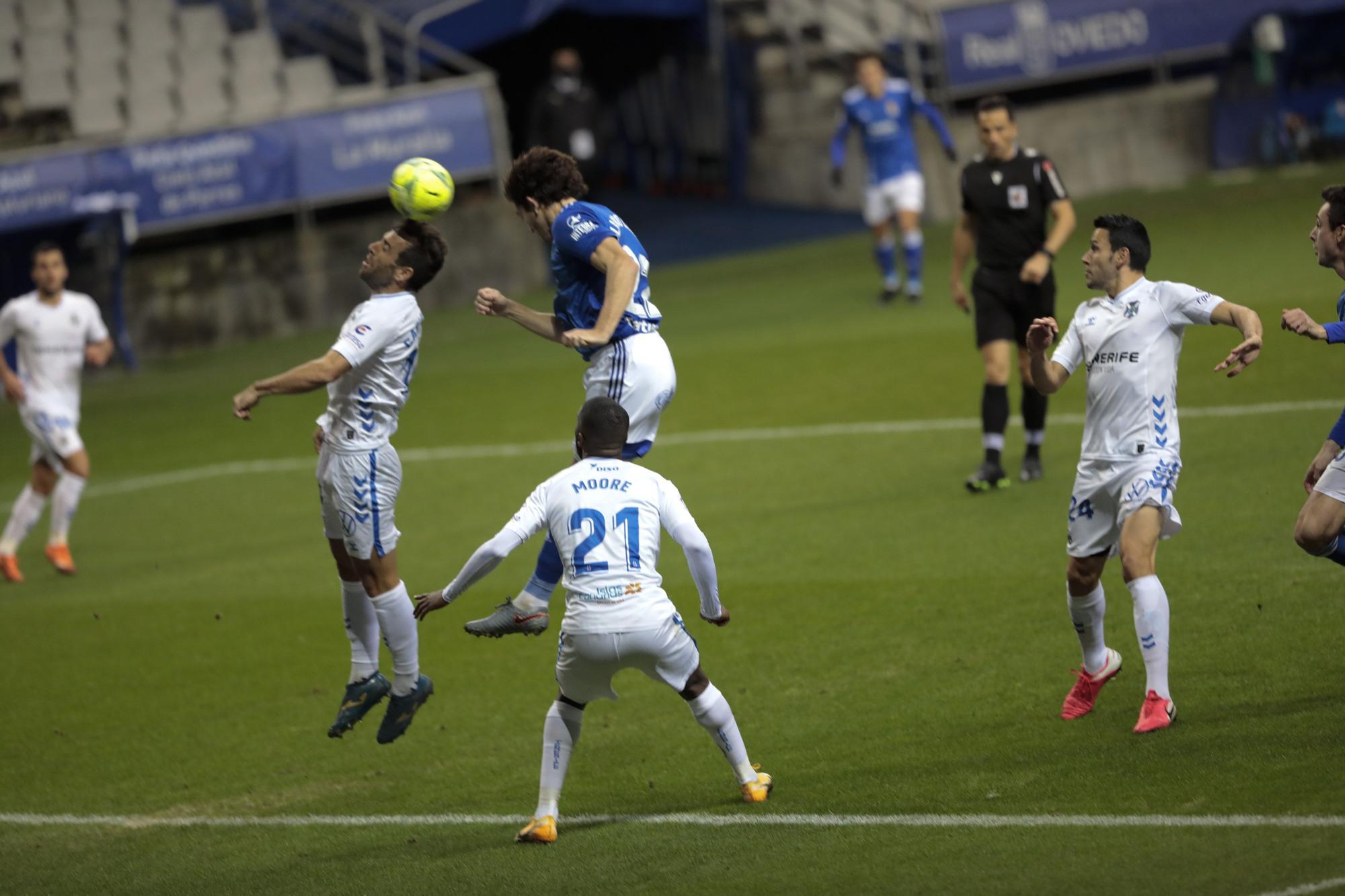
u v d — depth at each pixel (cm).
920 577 2914
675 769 2181
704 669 2608
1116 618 2541
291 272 7362
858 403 4531
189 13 8194
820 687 2434
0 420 6231
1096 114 8181
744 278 7162
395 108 7362
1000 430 3403
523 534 1878
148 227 7038
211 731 2584
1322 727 1933
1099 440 2077
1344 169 7656
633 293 2164
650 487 1902
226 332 7325
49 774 2452
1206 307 2009
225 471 4706
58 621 3331
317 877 1928
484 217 7562
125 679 2903
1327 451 2053
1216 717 2034
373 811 2162
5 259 6956
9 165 6812
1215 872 1581
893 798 1928
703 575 1888
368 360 2184
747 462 4031
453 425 4922
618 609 1852
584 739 2362
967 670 2403
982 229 3391
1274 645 2283
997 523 3184
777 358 5303
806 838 1838
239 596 3388
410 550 3584
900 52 8438
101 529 4153
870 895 1645
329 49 8425
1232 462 3334
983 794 1897
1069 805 1819
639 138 9638
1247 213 6769
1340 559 2030
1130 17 8269
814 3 8844
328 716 2605
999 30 8150
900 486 3600
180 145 7081
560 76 7725
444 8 7950
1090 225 7175
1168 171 8262
